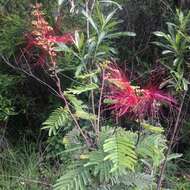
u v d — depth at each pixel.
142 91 3.19
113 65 4.24
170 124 5.14
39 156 5.65
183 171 5.84
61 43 3.51
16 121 6.48
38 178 5.23
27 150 5.96
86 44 3.58
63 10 6.04
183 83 3.74
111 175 3.07
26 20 6.13
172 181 5.35
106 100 3.28
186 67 4.00
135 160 3.00
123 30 6.74
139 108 3.26
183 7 6.53
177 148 6.08
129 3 6.81
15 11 6.49
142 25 6.74
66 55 4.30
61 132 5.70
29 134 6.37
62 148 5.70
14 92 6.34
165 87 4.59
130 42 6.64
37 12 3.57
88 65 3.62
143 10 6.75
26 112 6.36
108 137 3.23
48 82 6.11
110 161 3.07
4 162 5.61
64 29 5.86
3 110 5.98
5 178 5.24
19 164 5.50
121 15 6.77
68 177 3.17
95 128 3.42
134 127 4.80
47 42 3.42
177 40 3.69
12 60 6.21
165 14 6.65
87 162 3.19
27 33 5.96
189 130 5.99
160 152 3.55
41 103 6.42
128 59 6.51
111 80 3.19
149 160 3.75
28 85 6.32
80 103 3.54
